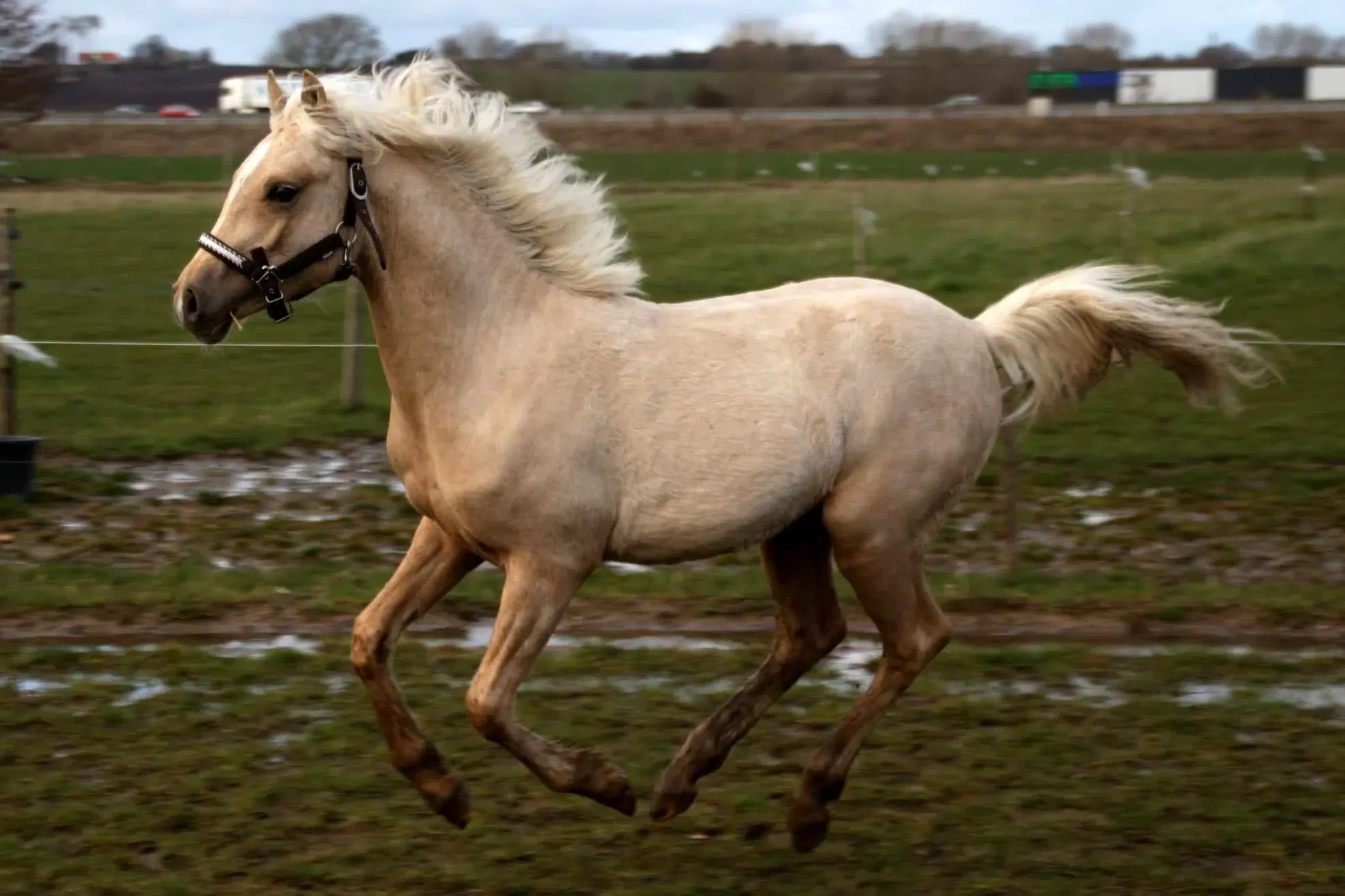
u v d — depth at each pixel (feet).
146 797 18.75
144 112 198.08
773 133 138.92
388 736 17.03
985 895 16.51
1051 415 19.80
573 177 17.74
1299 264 64.03
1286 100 210.59
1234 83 213.46
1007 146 132.05
